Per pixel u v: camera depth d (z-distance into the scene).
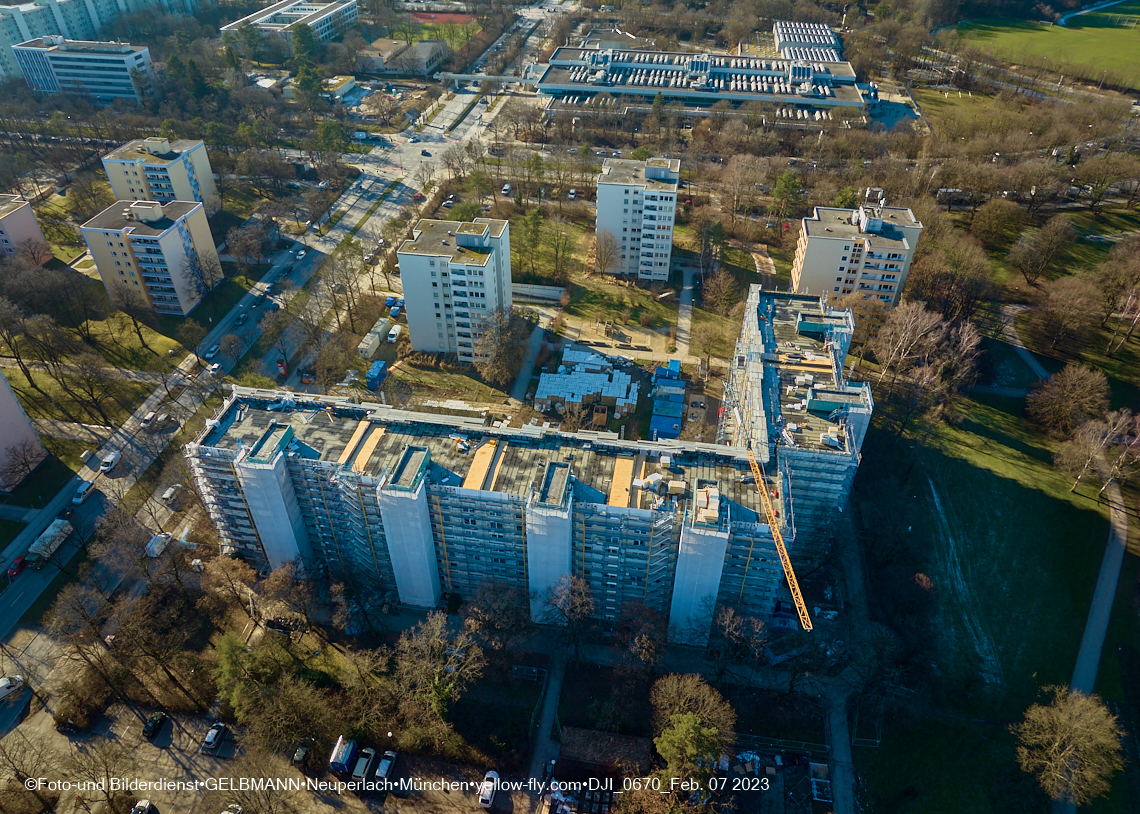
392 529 165.75
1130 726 162.38
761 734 160.00
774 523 154.38
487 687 168.50
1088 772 139.88
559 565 167.25
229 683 154.62
